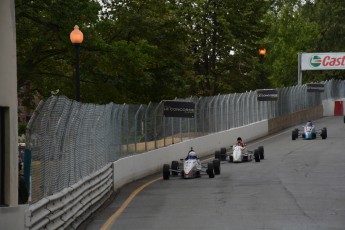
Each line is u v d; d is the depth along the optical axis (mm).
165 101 37844
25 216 12258
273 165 35625
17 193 12109
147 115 35344
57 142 16719
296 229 16281
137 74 47219
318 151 42656
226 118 51281
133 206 21953
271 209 20000
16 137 12156
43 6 39875
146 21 50312
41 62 47406
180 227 17172
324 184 26484
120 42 44625
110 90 46500
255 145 50406
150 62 51156
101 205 22219
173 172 32594
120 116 29750
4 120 11977
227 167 35906
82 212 18359
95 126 23406
